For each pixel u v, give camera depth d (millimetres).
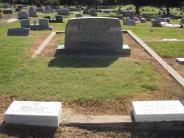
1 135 6867
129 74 10867
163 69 11641
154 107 7430
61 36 19156
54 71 11133
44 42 16641
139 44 16328
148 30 23922
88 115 7828
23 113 7160
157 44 16547
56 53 14164
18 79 10289
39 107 7441
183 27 27516
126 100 8680
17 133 6965
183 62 12797
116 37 14133
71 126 7250
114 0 76062
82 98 8727
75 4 69562
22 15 34250
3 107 8359
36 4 66250
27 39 18016
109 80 10195
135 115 7242
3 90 9344
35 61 12562
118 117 7562
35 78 10391
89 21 14070
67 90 9312
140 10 62969
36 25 24312
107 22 14047
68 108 8219
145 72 11156
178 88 9656
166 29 25062
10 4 65625
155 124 7164
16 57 13195
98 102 8539
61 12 40219
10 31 20281
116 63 12273
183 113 7148
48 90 9336
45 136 6887
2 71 11125
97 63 12242
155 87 9656
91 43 14242
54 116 7066
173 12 59281
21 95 9000
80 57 13250
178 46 16047
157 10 64062
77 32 14172
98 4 74250
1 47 15453
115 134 7035
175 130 7145
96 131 7148
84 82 10000
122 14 45156
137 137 6926
